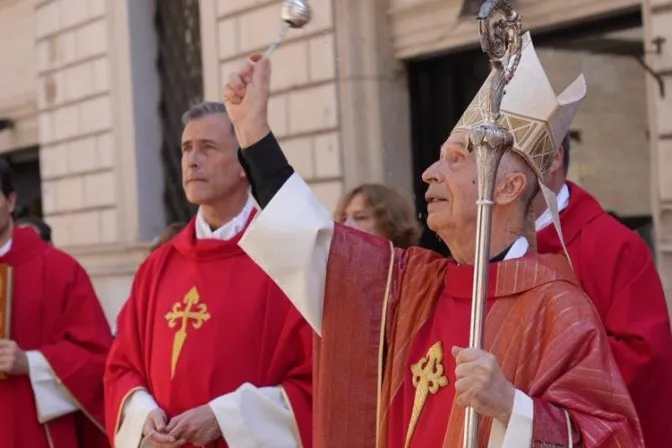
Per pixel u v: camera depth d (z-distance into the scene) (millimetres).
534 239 3254
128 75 13531
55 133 14922
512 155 3146
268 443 4480
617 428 2791
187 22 13102
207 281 4781
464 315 3143
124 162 13672
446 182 3178
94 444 6078
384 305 3395
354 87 10188
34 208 16781
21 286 5910
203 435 4438
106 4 13797
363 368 3363
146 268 5090
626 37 8164
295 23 3492
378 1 10117
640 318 4117
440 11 9609
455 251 3244
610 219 4348
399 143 10172
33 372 5695
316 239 3432
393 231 5250
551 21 8547
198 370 4617
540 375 2877
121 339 5043
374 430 3332
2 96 16656
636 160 8078
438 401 3115
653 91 7473
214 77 11969
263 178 3514
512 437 2719
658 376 4047
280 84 10867
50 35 14898
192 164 4797
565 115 3262
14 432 5711
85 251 14273
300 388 4613
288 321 4656
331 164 10375
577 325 2916
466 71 9906
